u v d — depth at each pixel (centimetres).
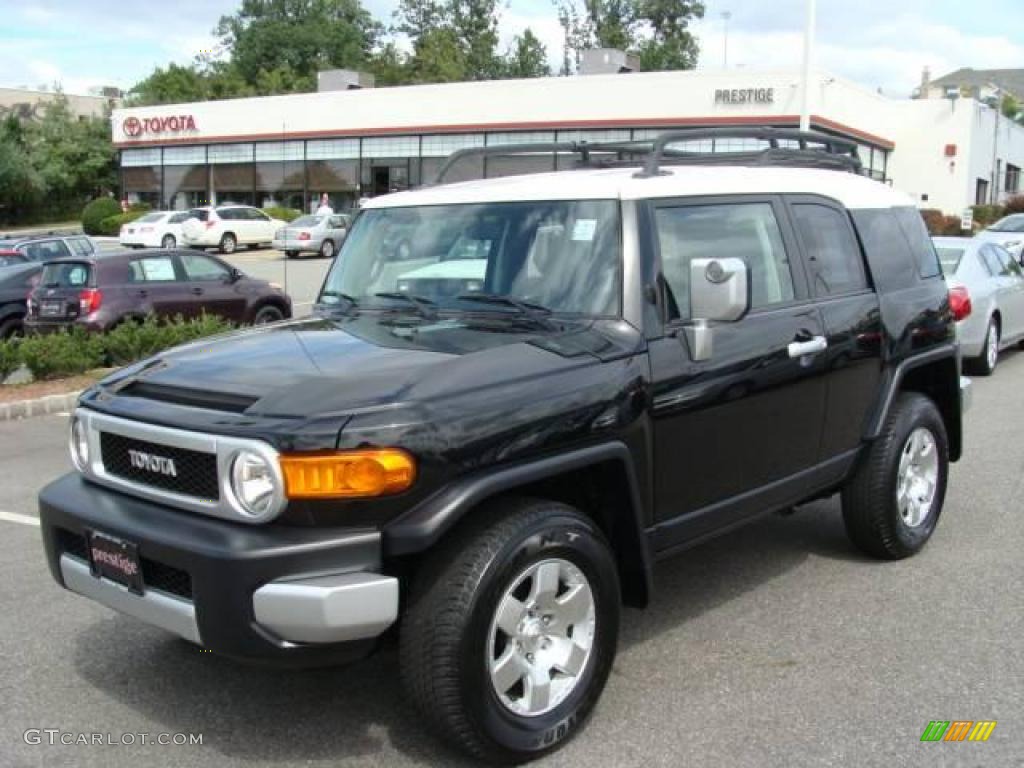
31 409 1065
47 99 6869
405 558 337
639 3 7681
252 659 318
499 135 3938
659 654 438
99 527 351
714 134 486
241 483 321
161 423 343
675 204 424
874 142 3828
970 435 862
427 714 332
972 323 1127
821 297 487
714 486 426
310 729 380
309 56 8650
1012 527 611
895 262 551
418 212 471
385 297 455
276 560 311
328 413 320
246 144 4609
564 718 356
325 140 4375
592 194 416
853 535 545
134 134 4938
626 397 377
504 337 384
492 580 328
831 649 441
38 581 546
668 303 407
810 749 358
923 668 421
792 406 460
